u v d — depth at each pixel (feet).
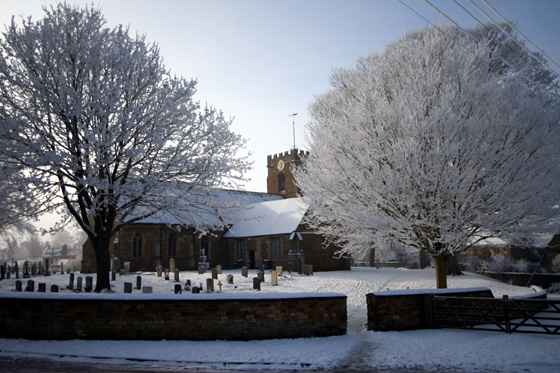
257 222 154.10
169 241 146.51
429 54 63.52
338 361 33.63
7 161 59.77
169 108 68.03
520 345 35.32
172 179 67.82
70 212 66.18
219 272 116.47
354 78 76.59
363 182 58.44
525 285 106.83
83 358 35.35
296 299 41.93
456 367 31.12
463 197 53.11
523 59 92.58
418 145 54.13
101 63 64.90
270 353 35.96
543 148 56.70
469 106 57.88
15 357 35.78
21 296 42.34
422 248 62.39
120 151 63.41
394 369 31.22
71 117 62.13
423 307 44.55
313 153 72.38
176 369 32.01
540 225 57.26
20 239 151.43
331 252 138.82
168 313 40.96
